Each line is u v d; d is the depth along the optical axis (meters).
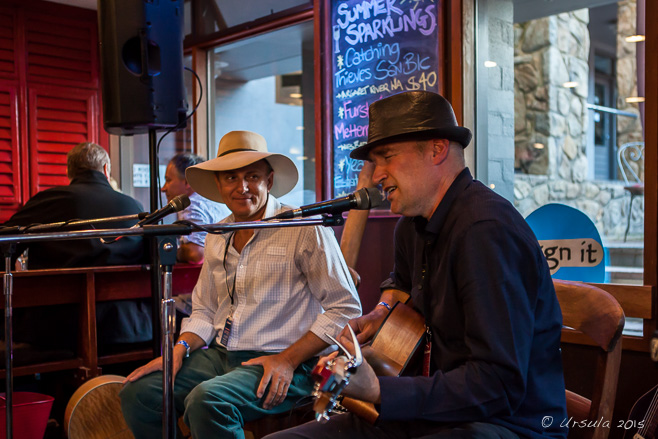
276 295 2.05
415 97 1.47
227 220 2.23
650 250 2.22
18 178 4.50
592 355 2.40
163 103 2.57
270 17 3.87
